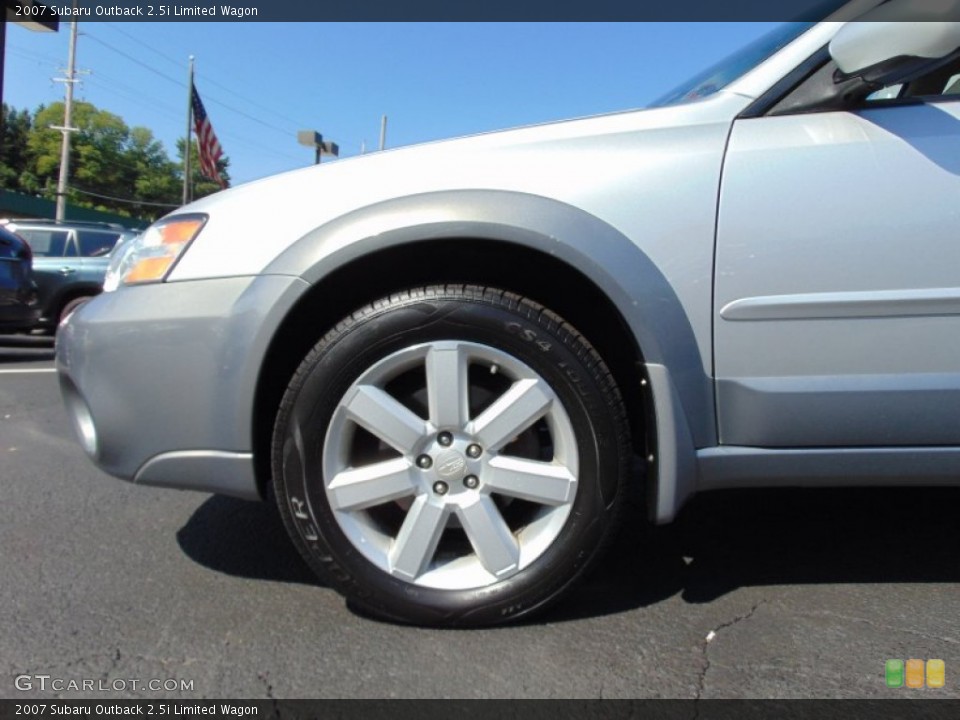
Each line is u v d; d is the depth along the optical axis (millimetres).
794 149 1849
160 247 1952
